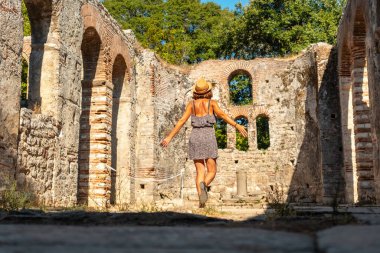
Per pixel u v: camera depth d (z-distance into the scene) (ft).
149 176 57.47
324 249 5.43
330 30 85.30
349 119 54.49
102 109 45.19
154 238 6.81
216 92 72.33
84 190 44.04
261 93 71.36
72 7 38.27
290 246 5.98
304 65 66.69
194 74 72.59
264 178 68.85
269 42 101.86
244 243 6.25
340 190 57.21
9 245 5.93
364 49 45.83
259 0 97.96
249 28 100.07
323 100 59.82
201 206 22.98
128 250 5.52
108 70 46.60
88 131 45.11
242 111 71.82
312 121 63.67
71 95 37.32
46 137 32.86
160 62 64.28
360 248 5.30
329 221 12.64
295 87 68.28
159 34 105.70
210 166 23.22
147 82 60.08
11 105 28.32
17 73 29.30
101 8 45.21
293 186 66.18
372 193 44.83
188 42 111.04
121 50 51.44
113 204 48.67
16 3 29.53
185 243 6.26
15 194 24.84
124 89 54.29
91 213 15.87
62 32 36.04
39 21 35.35
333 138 58.54
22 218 14.85
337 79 59.41
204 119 23.35
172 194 63.21
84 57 45.91
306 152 64.69
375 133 36.09
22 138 29.55
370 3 36.70
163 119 63.00
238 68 72.69
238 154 70.38
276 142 69.26
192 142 23.25
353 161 53.72
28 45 58.34
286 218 13.87
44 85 34.60
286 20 94.22
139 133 58.85
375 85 35.73
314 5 94.02
